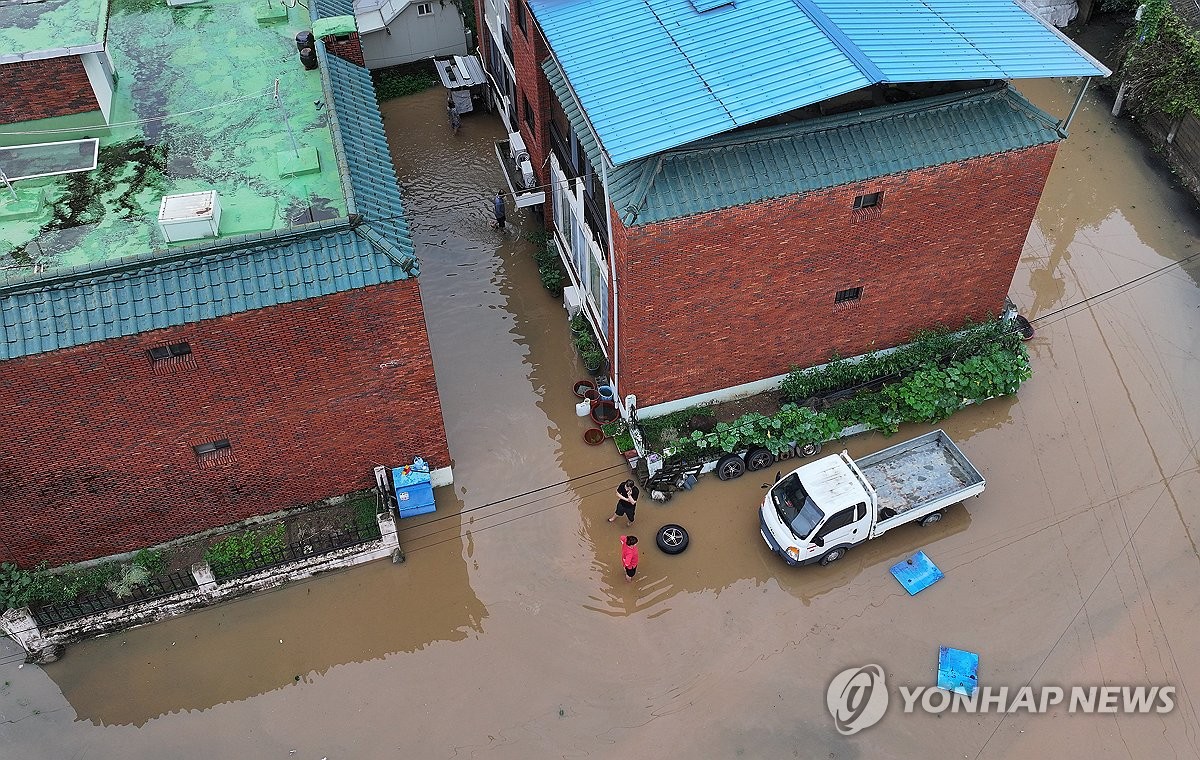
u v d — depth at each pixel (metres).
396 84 35.94
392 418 20.53
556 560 21.38
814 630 20.00
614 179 19.55
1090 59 20.44
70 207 18.50
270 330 17.72
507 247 29.53
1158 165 31.95
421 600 20.70
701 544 21.61
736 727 18.45
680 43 20.75
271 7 23.91
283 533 21.09
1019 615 20.09
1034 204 22.53
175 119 20.67
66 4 20.08
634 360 22.11
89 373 17.08
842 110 21.17
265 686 19.28
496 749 18.23
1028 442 23.48
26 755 18.25
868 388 24.11
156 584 20.12
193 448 19.34
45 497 18.91
